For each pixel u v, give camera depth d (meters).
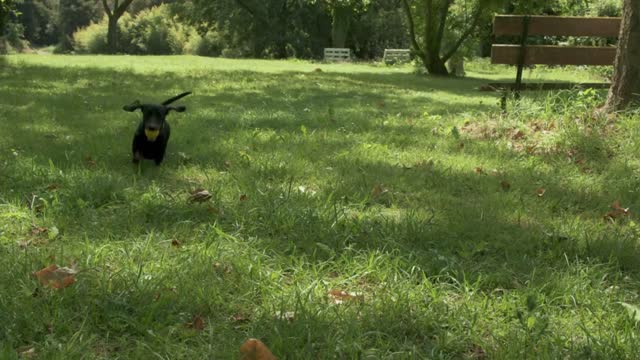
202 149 6.79
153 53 64.75
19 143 6.84
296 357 2.65
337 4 34.34
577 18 9.15
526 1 22.03
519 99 9.16
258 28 49.72
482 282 3.53
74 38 78.38
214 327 2.94
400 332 2.95
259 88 14.03
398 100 12.46
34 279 3.26
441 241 4.17
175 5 56.62
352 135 7.95
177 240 4.01
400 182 5.61
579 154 6.83
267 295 3.27
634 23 7.92
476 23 22.39
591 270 3.64
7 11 24.75
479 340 2.87
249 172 5.80
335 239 4.05
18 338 2.74
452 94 14.48
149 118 5.66
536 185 5.71
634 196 5.43
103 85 13.78
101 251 3.67
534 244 4.17
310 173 5.91
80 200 4.57
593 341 2.79
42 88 12.72
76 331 2.83
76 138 7.27
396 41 47.53
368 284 3.52
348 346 2.71
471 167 6.39
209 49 58.25
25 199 4.78
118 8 51.12
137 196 4.89
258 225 4.31
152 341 2.78
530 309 3.11
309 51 48.62
